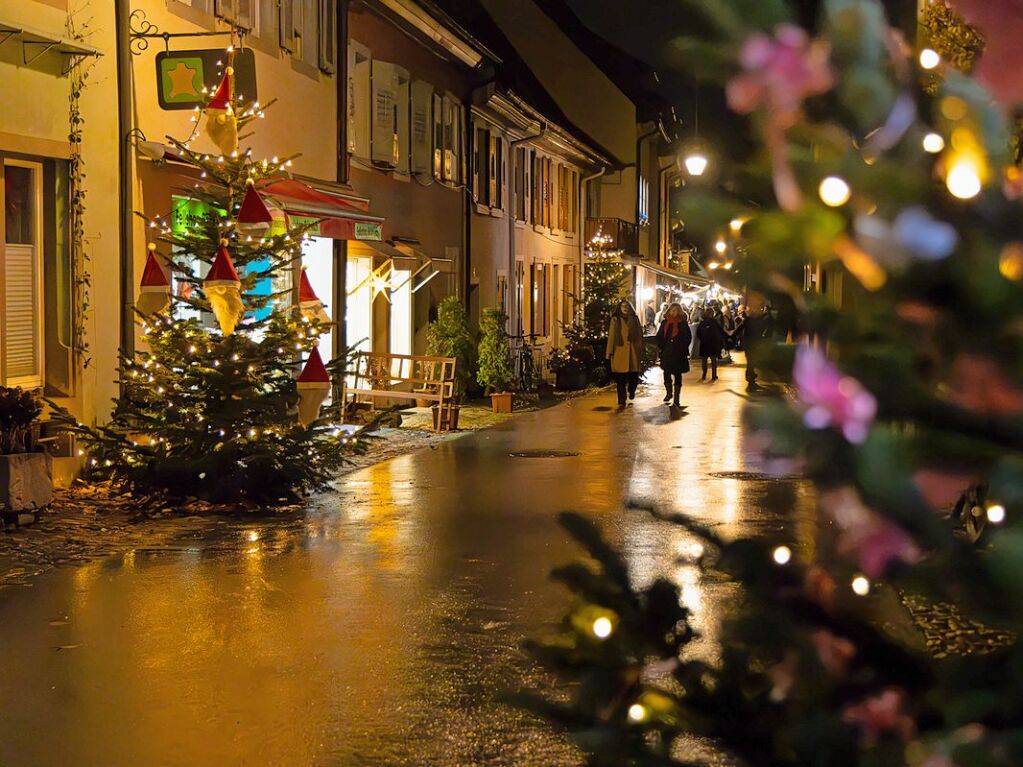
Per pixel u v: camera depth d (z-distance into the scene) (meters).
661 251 64.88
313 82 21.05
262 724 6.19
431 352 25.33
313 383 13.10
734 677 2.41
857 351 2.00
